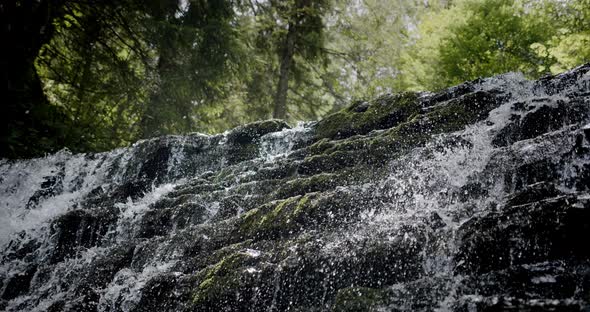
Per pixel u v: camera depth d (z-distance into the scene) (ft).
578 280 6.09
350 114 14.82
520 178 8.54
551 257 6.53
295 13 41.86
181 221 12.09
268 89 44.21
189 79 31.22
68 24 29.50
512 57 36.70
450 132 11.64
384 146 11.94
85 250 12.44
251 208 11.63
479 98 12.16
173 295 8.98
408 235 8.04
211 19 31.45
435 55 38.11
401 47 43.78
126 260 11.14
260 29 41.83
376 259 7.89
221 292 8.43
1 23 24.18
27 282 11.63
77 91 29.60
